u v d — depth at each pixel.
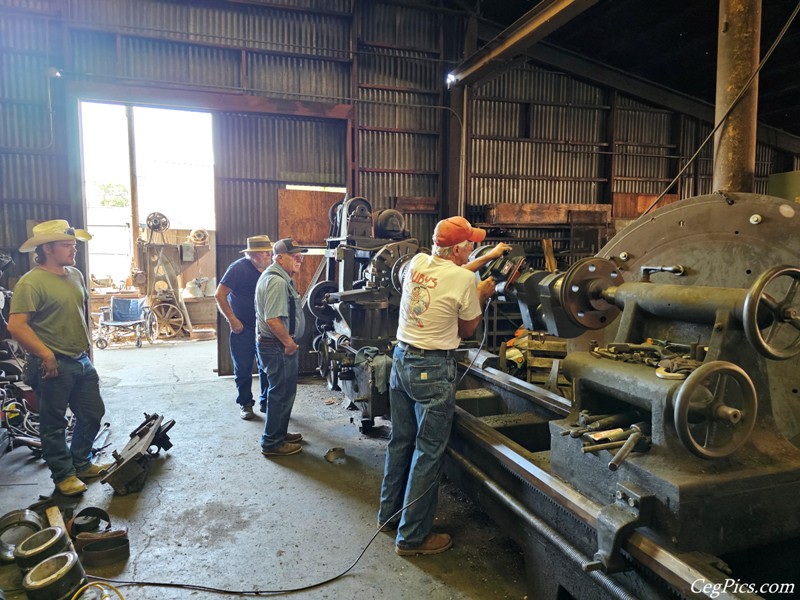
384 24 6.45
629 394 1.68
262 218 6.25
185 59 5.86
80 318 3.08
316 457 3.59
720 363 1.40
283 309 3.36
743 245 2.31
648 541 1.48
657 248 2.68
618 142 7.85
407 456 2.60
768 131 8.52
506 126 7.38
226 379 5.86
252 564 2.38
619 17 6.38
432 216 6.91
